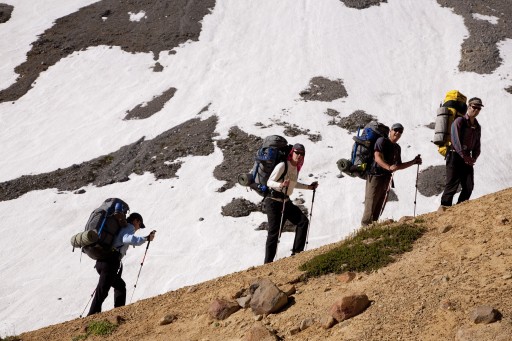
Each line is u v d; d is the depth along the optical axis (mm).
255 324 5820
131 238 9258
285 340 5562
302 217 9992
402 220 8242
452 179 9625
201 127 47469
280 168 9562
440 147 9875
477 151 9672
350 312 5484
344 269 6883
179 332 6633
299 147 9570
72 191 40938
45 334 7848
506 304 4758
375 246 7129
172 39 66375
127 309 8141
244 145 43625
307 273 7086
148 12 72688
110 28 70500
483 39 60844
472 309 4859
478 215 7258
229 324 6328
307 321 5707
